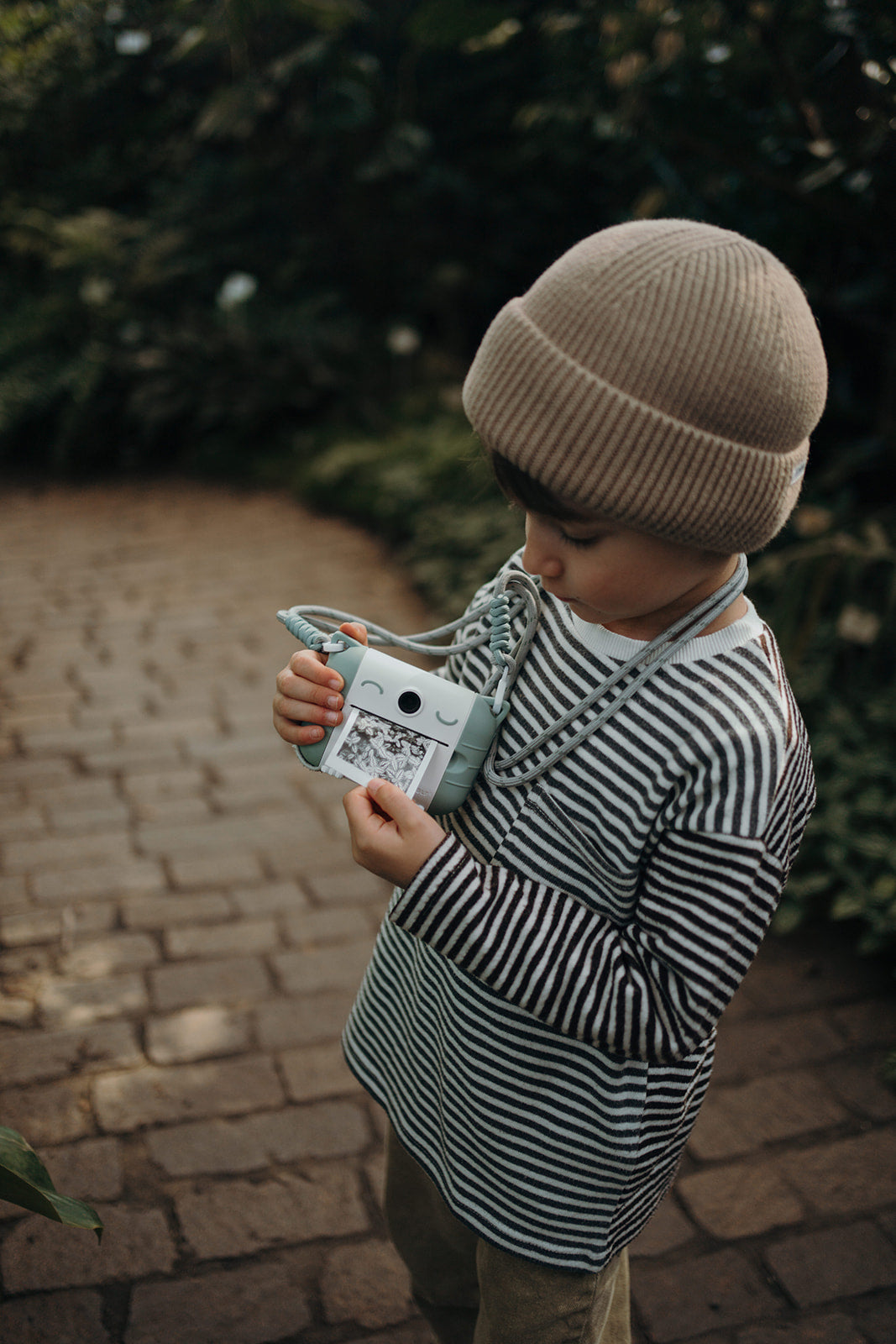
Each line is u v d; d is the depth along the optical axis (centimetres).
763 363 63
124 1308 144
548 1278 90
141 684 337
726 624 80
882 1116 184
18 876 237
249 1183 165
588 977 76
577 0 341
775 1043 199
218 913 228
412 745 86
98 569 443
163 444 627
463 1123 91
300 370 620
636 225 69
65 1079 181
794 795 79
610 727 79
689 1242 159
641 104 281
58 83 541
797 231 308
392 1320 144
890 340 329
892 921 213
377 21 606
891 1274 155
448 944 78
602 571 71
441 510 452
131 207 677
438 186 602
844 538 282
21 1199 94
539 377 66
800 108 251
